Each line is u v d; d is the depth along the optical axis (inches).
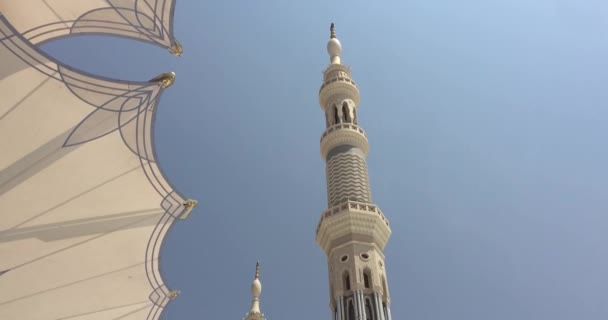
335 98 1557.6
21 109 562.9
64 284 690.2
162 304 770.2
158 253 717.9
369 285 1176.8
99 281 709.9
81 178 626.5
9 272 648.4
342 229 1253.7
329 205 1339.8
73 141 599.8
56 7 604.1
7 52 521.0
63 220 641.6
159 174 650.8
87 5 605.9
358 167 1378.0
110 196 650.8
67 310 722.2
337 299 1164.5
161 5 599.5
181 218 699.4
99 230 666.2
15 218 614.9
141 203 670.5
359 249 1214.9
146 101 598.2
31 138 581.9
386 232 1300.4
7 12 597.6
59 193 623.5
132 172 643.5
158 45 647.8
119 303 744.3
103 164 628.4
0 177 584.4
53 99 566.9
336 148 1425.9
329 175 1392.7
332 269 1224.2
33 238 631.8
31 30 623.5
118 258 699.4
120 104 589.6
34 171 597.6
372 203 1310.3
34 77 546.0
